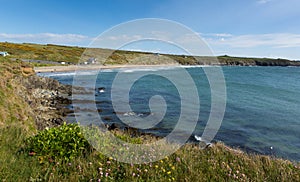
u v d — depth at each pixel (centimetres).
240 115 2172
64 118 1720
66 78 4638
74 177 392
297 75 8006
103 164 442
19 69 2734
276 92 3975
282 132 1694
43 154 460
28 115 1252
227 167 480
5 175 376
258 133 1642
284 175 462
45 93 2622
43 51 8319
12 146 492
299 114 2302
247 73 8144
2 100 1177
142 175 420
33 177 385
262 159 570
